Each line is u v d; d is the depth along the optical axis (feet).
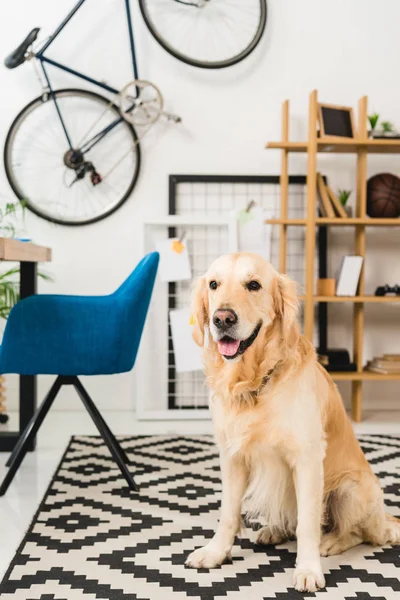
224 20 13.33
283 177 12.62
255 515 6.59
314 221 11.94
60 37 13.26
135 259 13.42
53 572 5.60
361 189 12.50
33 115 13.26
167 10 13.28
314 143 11.91
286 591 5.26
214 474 8.67
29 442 7.88
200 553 5.78
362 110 12.25
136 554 6.01
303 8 13.41
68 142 13.07
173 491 7.93
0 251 6.93
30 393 9.67
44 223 13.32
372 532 6.10
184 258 12.84
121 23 13.29
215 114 13.42
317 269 13.48
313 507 5.43
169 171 13.42
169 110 13.39
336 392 6.18
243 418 5.46
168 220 12.89
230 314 5.18
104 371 7.71
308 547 5.45
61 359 7.63
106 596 5.15
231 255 5.55
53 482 8.26
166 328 13.32
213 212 13.42
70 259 13.37
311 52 13.44
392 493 7.80
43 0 13.20
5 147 13.14
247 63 13.41
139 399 12.51
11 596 5.14
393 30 13.51
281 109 13.46
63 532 6.56
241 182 13.34
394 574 5.58
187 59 13.03
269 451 5.52
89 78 13.11
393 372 12.33
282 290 5.55
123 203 13.33
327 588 5.31
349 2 13.43
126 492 7.88
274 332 5.51
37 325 7.59
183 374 13.33
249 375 5.44
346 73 13.50
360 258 12.34
